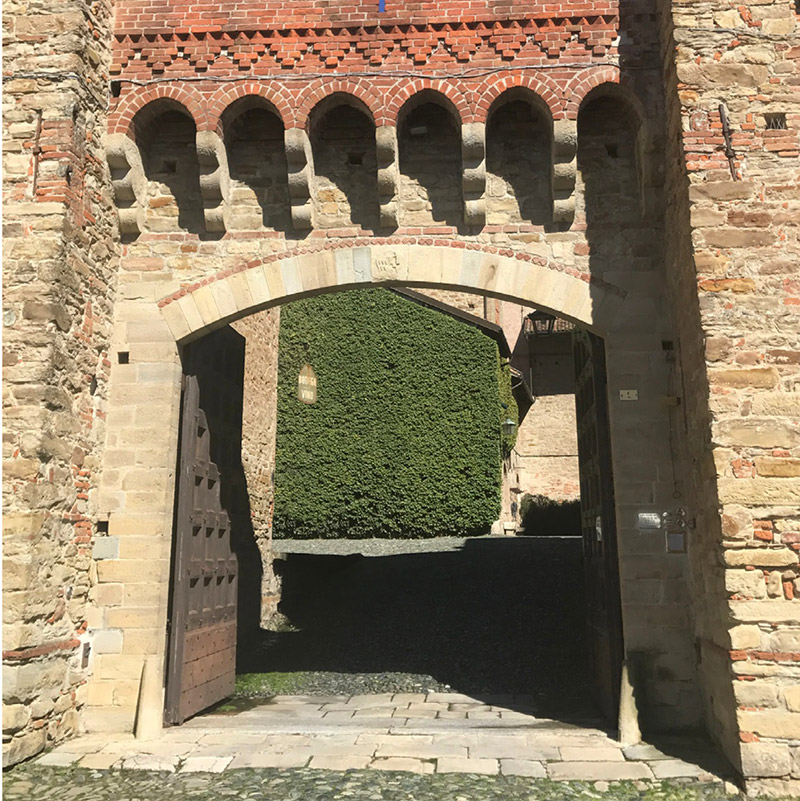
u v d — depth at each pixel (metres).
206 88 7.21
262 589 11.63
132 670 6.52
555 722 6.90
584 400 8.30
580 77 7.00
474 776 5.29
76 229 6.55
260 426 12.14
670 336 6.86
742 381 5.64
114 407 7.06
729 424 5.57
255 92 7.17
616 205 7.20
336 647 10.45
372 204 7.37
